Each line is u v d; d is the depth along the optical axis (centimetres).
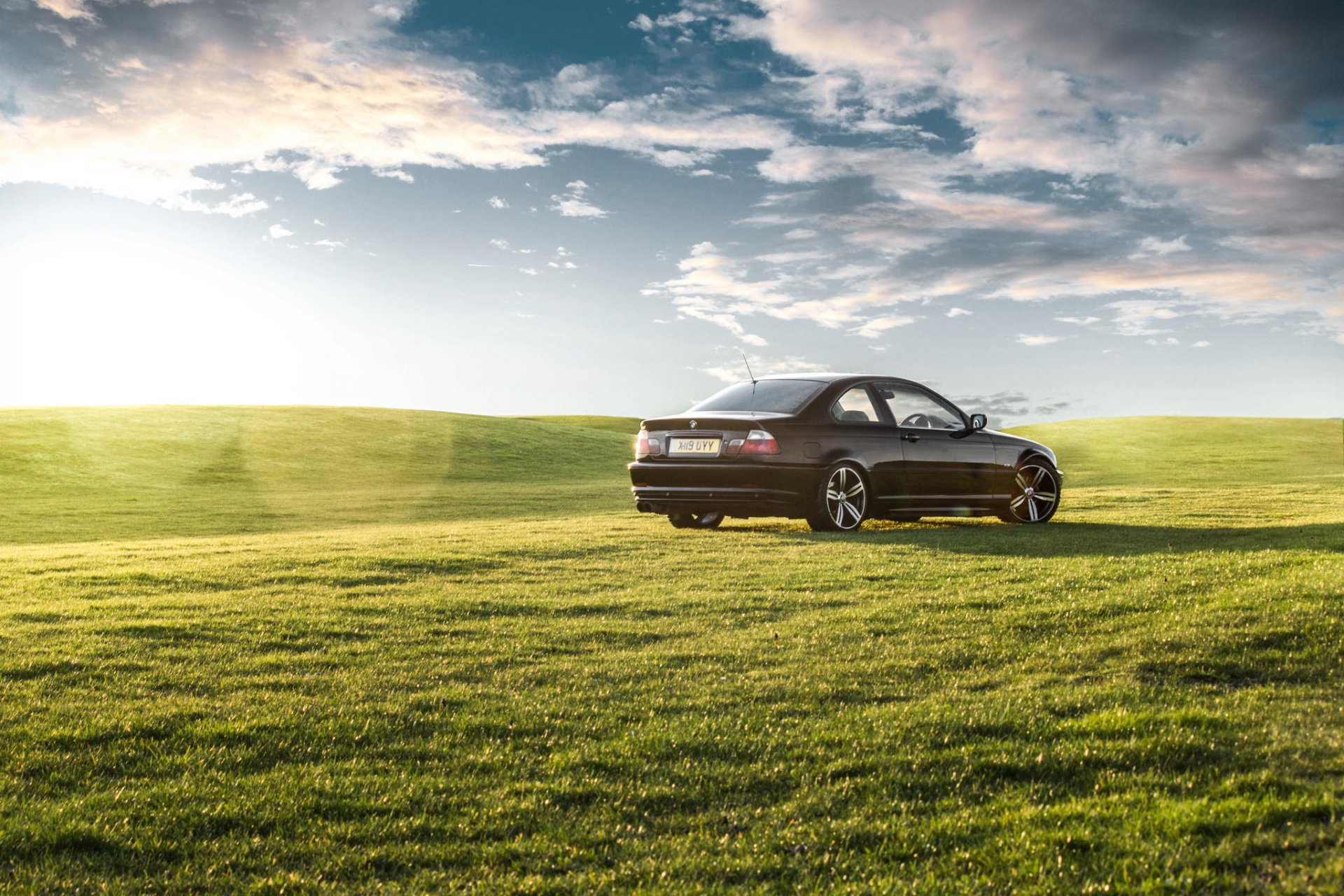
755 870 297
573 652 579
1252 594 641
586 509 2272
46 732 423
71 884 290
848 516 1134
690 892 283
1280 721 418
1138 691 472
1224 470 3425
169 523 2105
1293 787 342
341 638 614
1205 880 276
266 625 641
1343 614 583
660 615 677
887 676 513
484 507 2362
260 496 2927
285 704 469
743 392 1195
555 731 432
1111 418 5950
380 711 458
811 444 1101
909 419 1198
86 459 3656
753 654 559
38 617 668
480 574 853
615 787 363
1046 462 1293
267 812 342
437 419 5284
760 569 853
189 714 450
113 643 589
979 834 319
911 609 664
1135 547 940
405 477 3769
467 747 412
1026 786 360
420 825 333
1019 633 594
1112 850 300
